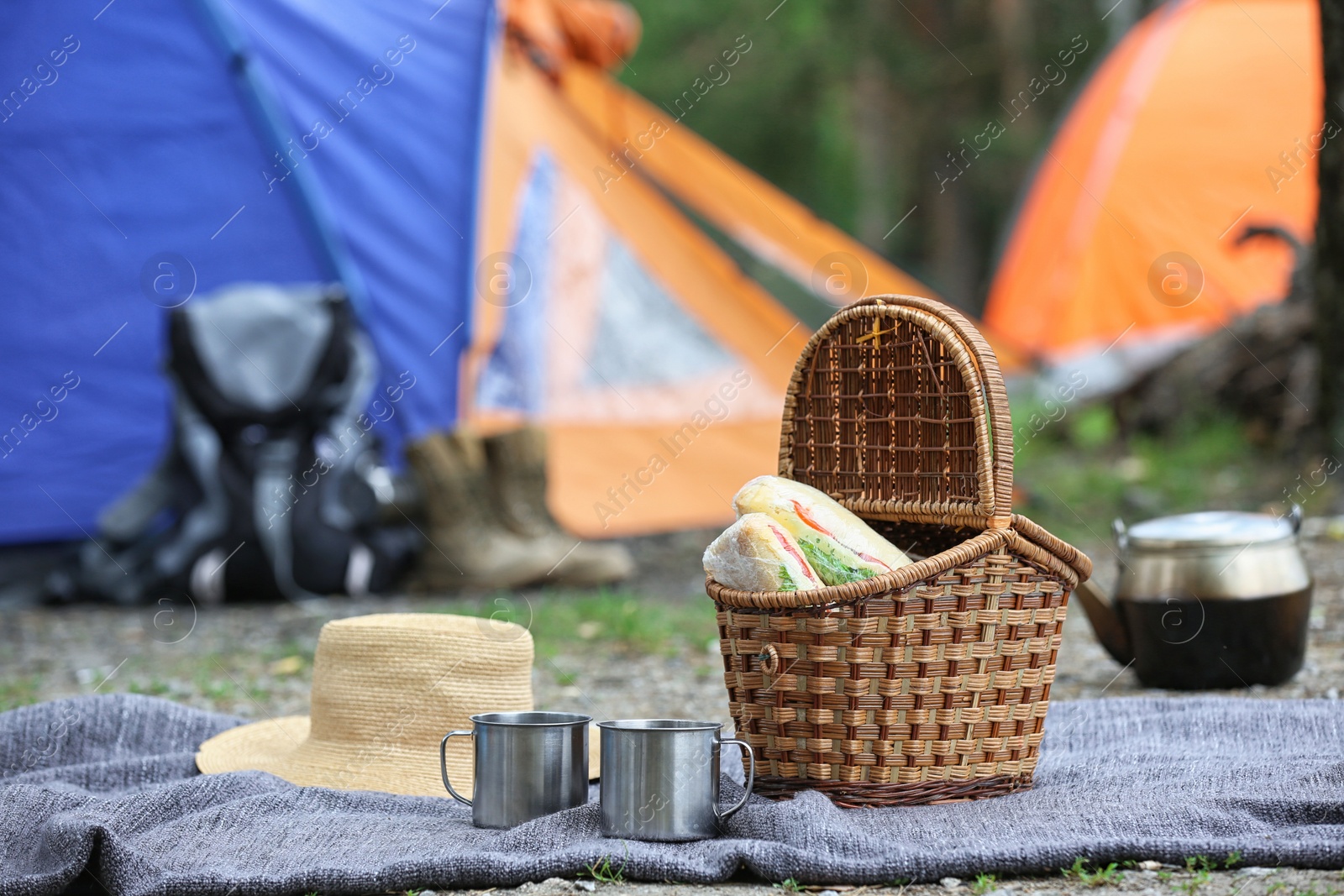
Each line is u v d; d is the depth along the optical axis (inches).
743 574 103.7
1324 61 259.0
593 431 303.7
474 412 297.3
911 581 99.1
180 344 250.4
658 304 316.5
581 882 90.8
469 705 115.8
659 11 852.6
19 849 99.0
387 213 297.9
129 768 119.6
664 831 96.8
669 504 299.3
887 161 855.1
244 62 290.0
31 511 282.0
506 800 102.7
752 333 324.2
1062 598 106.4
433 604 243.4
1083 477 338.6
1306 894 83.3
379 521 263.6
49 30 286.0
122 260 288.2
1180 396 374.3
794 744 102.7
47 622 237.5
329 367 255.8
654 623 210.4
